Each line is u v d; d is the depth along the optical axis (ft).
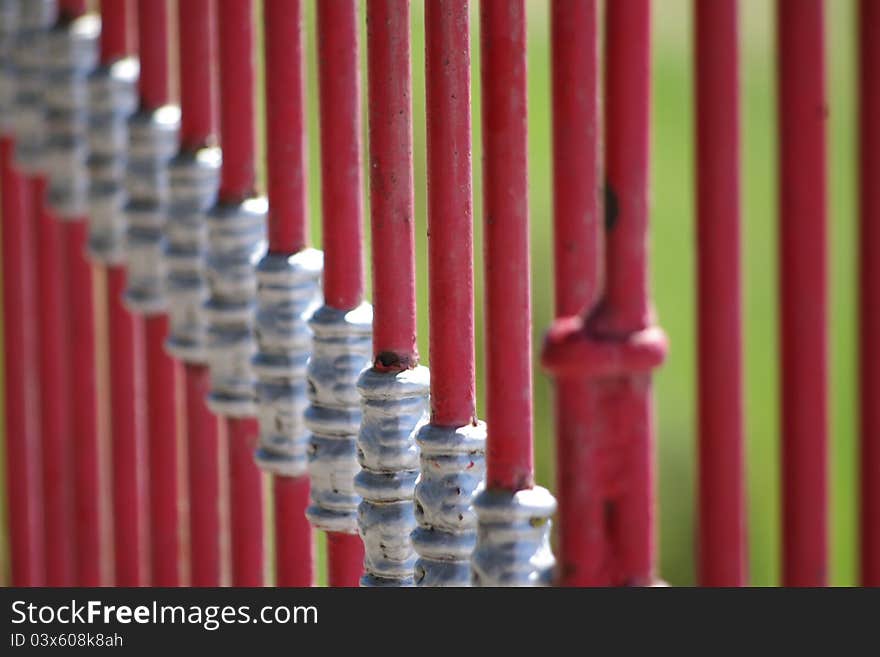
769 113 94.68
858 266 14.93
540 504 18.03
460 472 19.58
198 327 27.99
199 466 29.58
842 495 81.76
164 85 29.43
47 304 37.27
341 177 22.27
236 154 25.62
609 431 15.64
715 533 15.97
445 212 19.30
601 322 15.51
